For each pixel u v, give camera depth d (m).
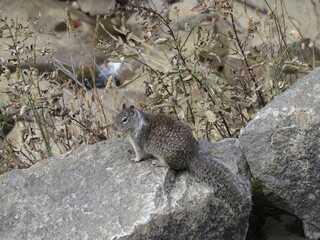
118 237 7.82
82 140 11.29
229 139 9.34
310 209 8.81
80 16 20.11
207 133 10.93
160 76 10.85
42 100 10.77
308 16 14.48
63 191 8.74
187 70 10.60
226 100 10.48
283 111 8.79
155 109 11.38
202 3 10.62
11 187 8.96
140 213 8.06
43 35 19.11
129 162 8.97
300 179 8.68
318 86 8.98
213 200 8.26
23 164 11.21
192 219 8.12
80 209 8.38
